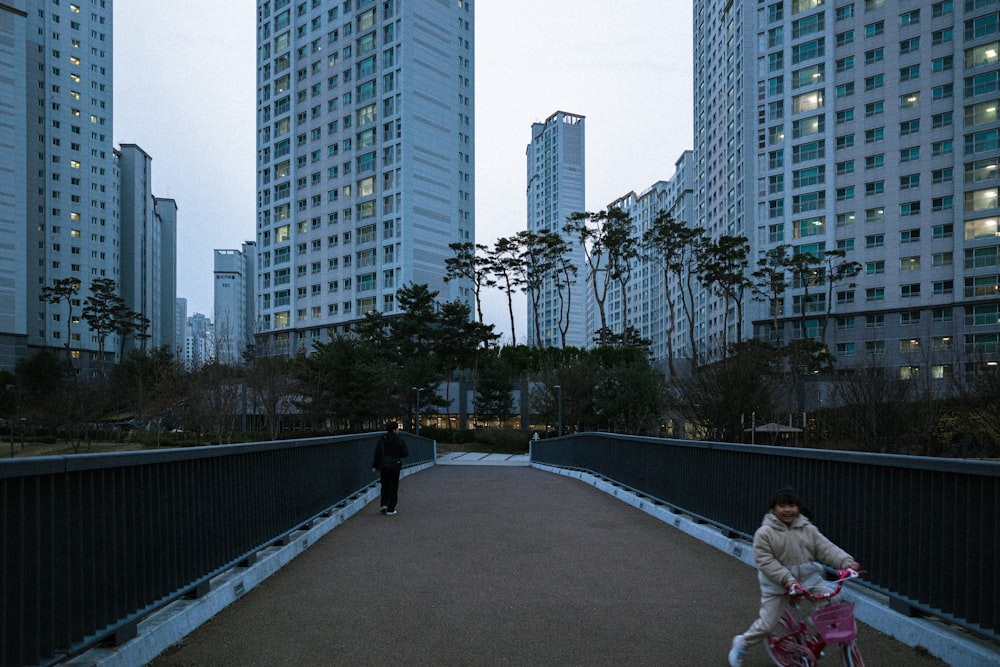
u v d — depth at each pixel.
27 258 95.50
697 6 97.00
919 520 4.29
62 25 105.12
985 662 3.50
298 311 83.88
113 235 113.56
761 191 72.62
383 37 75.88
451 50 79.94
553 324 195.12
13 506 3.00
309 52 83.25
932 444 27.83
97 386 59.25
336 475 9.80
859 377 30.89
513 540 7.94
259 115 89.31
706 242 72.06
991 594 3.68
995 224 57.47
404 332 63.06
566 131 197.00
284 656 3.94
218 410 50.28
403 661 3.86
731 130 79.25
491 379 60.88
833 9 66.94
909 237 62.22
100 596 3.63
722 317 84.56
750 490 7.01
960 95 59.53
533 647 4.12
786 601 3.54
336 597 5.30
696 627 4.54
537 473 23.22
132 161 127.00
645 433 53.81
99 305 97.81
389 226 74.50
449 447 57.94
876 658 3.92
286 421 65.62
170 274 174.75
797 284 67.56
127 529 3.94
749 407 31.62
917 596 4.29
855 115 65.56
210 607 4.79
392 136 74.69
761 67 73.06
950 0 60.34
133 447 52.03
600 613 4.86
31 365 65.62
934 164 61.00
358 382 53.59
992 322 57.28
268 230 87.75
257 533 6.18
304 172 83.69
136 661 3.71
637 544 7.68
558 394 50.94
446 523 9.33
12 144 86.38
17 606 2.97
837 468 5.36
